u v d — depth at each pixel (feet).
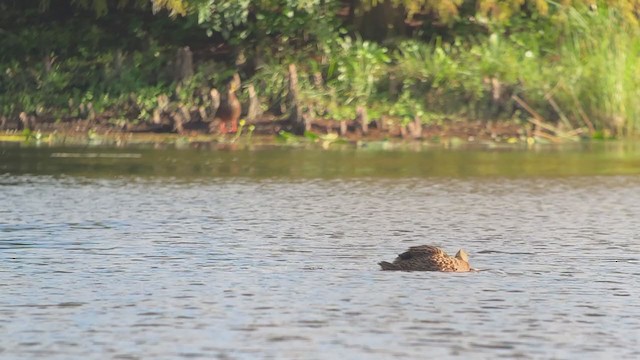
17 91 225.56
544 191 154.81
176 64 225.35
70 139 213.66
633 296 93.20
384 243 115.75
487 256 109.50
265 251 110.83
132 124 219.41
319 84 224.33
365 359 75.31
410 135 215.92
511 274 101.04
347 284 96.48
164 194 149.07
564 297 92.63
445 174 171.32
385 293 93.15
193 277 99.09
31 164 178.40
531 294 93.45
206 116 219.61
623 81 223.30
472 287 95.71
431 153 198.70
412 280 98.02
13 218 129.59
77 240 116.16
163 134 217.15
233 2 218.18
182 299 91.04
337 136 215.10
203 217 131.23
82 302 89.97
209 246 113.29
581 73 224.12
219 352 76.59
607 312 88.07
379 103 223.71
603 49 225.35
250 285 96.02
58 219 129.08
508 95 223.92
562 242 117.08
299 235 119.96
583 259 108.17
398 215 133.90
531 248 113.60
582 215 134.82
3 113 222.48
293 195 149.18
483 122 221.25
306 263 105.40
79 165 177.58
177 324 83.56
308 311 87.35
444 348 78.02
